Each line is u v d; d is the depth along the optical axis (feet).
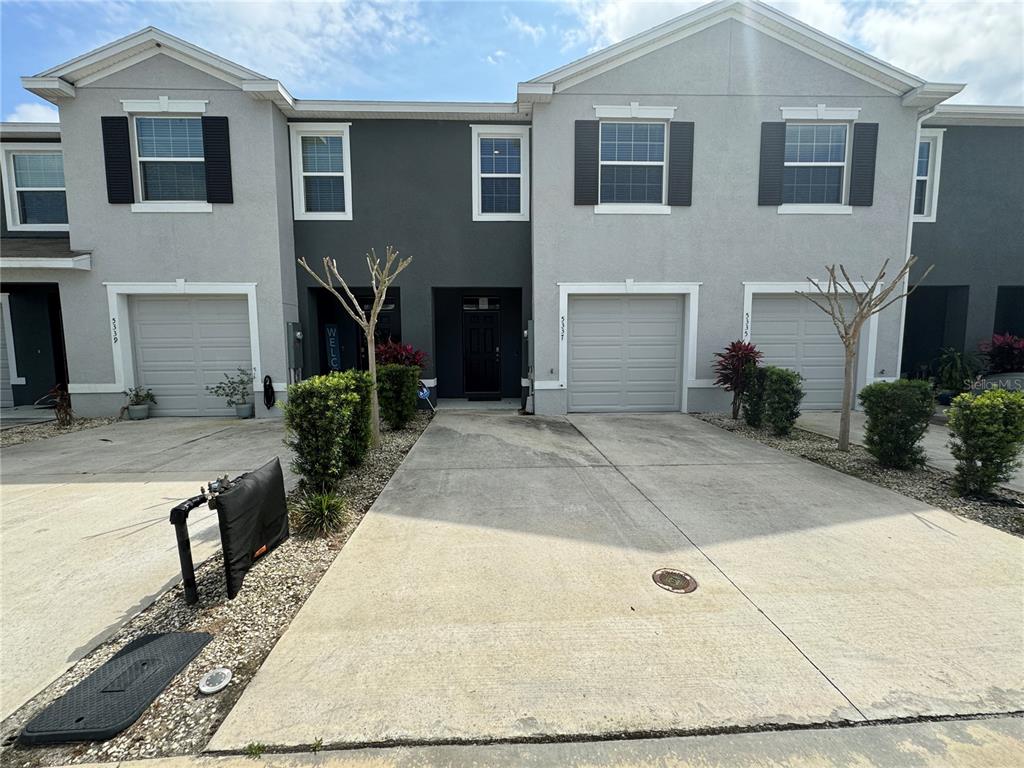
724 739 6.61
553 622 9.12
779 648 8.42
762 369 25.72
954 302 35.35
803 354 31.83
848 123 30.25
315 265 32.48
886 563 11.35
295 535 12.76
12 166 33.22
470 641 8.57
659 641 8.59
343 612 9.42
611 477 17.78
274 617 9.37
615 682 7.61
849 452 21.18
